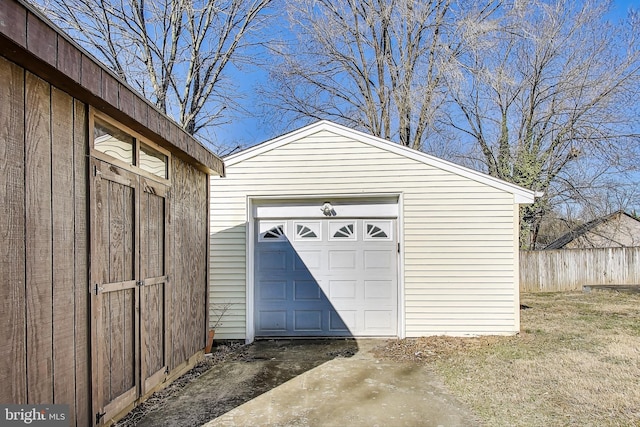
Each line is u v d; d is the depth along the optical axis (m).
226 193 6.21
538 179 14.74
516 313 5.96
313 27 13.02
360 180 6.15
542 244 19.45
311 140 6.21
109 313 2.85
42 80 2.20
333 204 6.30
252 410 3.47
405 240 6.06
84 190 2.57
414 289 6.02
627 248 13.15
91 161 2.62
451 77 11.59
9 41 1.77
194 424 3.19
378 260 6.25
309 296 6.29
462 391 3.83
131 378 3.18
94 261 2.64
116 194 2.97
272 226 6.37
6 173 1.94
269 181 6.21
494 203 6.02
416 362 4.83
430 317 5.99
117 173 2.96
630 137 13.45
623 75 13.10
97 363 2.66
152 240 3.59
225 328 6.06
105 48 10.99
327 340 6.09
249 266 6.15
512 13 11.38
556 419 3.17
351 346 5.70
